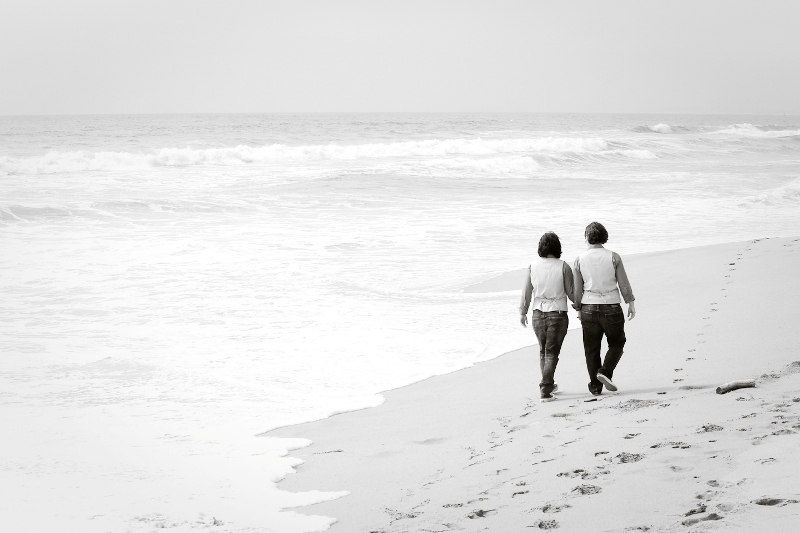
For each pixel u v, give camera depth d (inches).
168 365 342.6
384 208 962.1
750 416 201.8
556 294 266.5
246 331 410.3
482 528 151.0
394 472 201.6
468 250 690.2
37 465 212.2
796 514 125.8
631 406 234.8
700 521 133.0
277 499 184.7
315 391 303.9
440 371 332.5
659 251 613.9
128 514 173.8
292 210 932.0
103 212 871.1
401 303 481.1
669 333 344.8
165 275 565.3
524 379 303.9
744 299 395.2
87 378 322.7
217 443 236.5
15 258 622.5
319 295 503.8
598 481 167.9
